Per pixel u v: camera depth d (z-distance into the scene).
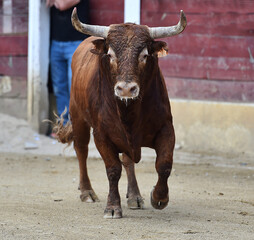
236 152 23.44
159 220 12.26
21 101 27.36
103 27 11.98
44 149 24.70
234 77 23.95
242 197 15.30
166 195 12.45
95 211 13.39
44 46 26.59
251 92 23.72
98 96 12.84
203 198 15.08
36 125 26.59
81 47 16.30
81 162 15.30
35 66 26.56
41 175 19.17
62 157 23.33
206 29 24.22
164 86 12.67
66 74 25.97
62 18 25.30
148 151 24.12
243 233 10.99
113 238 10.60
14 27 27.38
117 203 12.66
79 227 11.55
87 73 14.01
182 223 11.90
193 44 24.45
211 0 24.06
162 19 24.91
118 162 12.79
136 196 13.93
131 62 11.16
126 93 10.91
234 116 23.50
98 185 17.36
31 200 14.66
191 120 24.19
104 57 11.98
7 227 11.52
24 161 22.14
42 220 12.23
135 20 25.05
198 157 22.64
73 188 16.80
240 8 23.69
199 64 24.42
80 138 15.34
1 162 21.73
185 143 24.31
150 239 10.48
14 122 26.83
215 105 23.80
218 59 24.14
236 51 23.88
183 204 14.23
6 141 25.30
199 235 10.79
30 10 26.58
